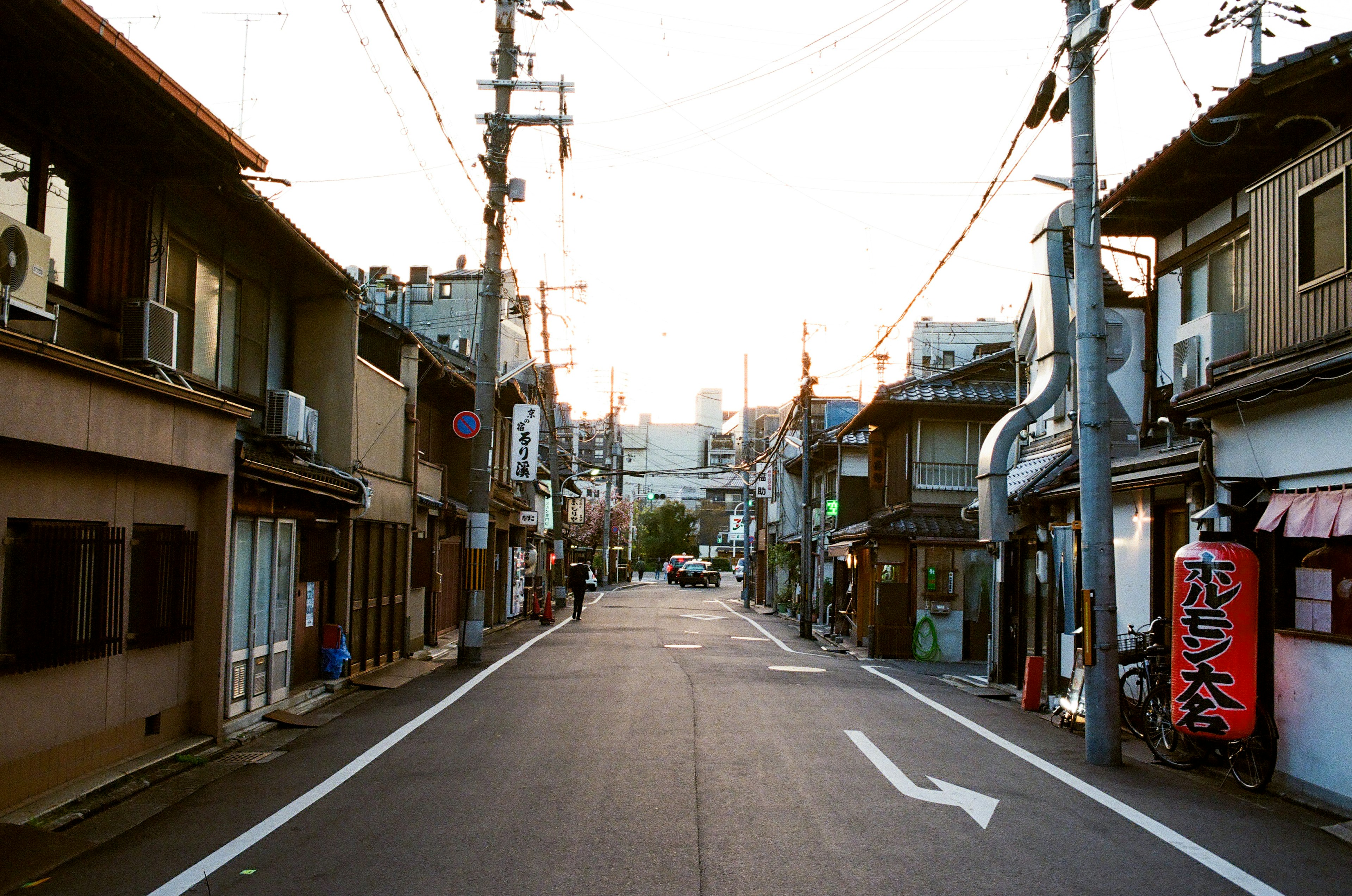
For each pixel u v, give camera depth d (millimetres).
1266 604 8984
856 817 7152
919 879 5742
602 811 7176
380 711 12039
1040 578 14742
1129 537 12398
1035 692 13734
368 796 7633
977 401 25375
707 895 5398
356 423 14492
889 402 25438
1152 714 9984
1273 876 5988
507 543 28906
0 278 6648
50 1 6703
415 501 18125
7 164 7789
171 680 9172
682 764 8875
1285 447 8953
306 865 5879
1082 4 10109
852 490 32281
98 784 7582
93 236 8844
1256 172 11867
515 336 49250
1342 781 7742
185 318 10703
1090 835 6840
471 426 18062
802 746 9953
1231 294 12438
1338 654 7895
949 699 14688
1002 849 6406
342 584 14102
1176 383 12352
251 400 12523
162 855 6086
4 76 7586
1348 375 7746
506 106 18156
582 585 30984
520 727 10789
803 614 27734
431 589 20219
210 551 9781
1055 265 14453
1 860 5848
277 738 10203
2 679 6691
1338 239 8680
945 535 23766
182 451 8984
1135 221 13711
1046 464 16750
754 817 7086
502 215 18328
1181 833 6949
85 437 7426
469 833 6570
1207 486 10195
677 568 70188
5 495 6820
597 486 76312
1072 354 14555
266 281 13062
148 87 7965
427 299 48000
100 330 8930
